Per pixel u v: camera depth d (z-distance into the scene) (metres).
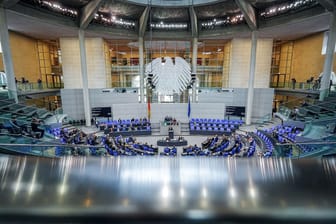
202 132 16.14
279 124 15.43
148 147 11.91
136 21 17.11
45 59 19.12
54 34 16.28
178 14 16.25
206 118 18.20
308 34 16.62
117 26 16.55
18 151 5.27
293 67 18.98
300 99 15.78
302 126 11.66
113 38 17.62
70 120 17.23
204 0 14.58
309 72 16.89
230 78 18.78
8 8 11.07
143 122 16.88
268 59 18.20
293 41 18.92
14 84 11.52
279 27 14.56
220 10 15.46
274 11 14.22
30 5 12.12
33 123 8.41
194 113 18.25
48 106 18.70
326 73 12.23
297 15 13.21
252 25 15.23
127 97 18.36
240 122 17.44
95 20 15.52
